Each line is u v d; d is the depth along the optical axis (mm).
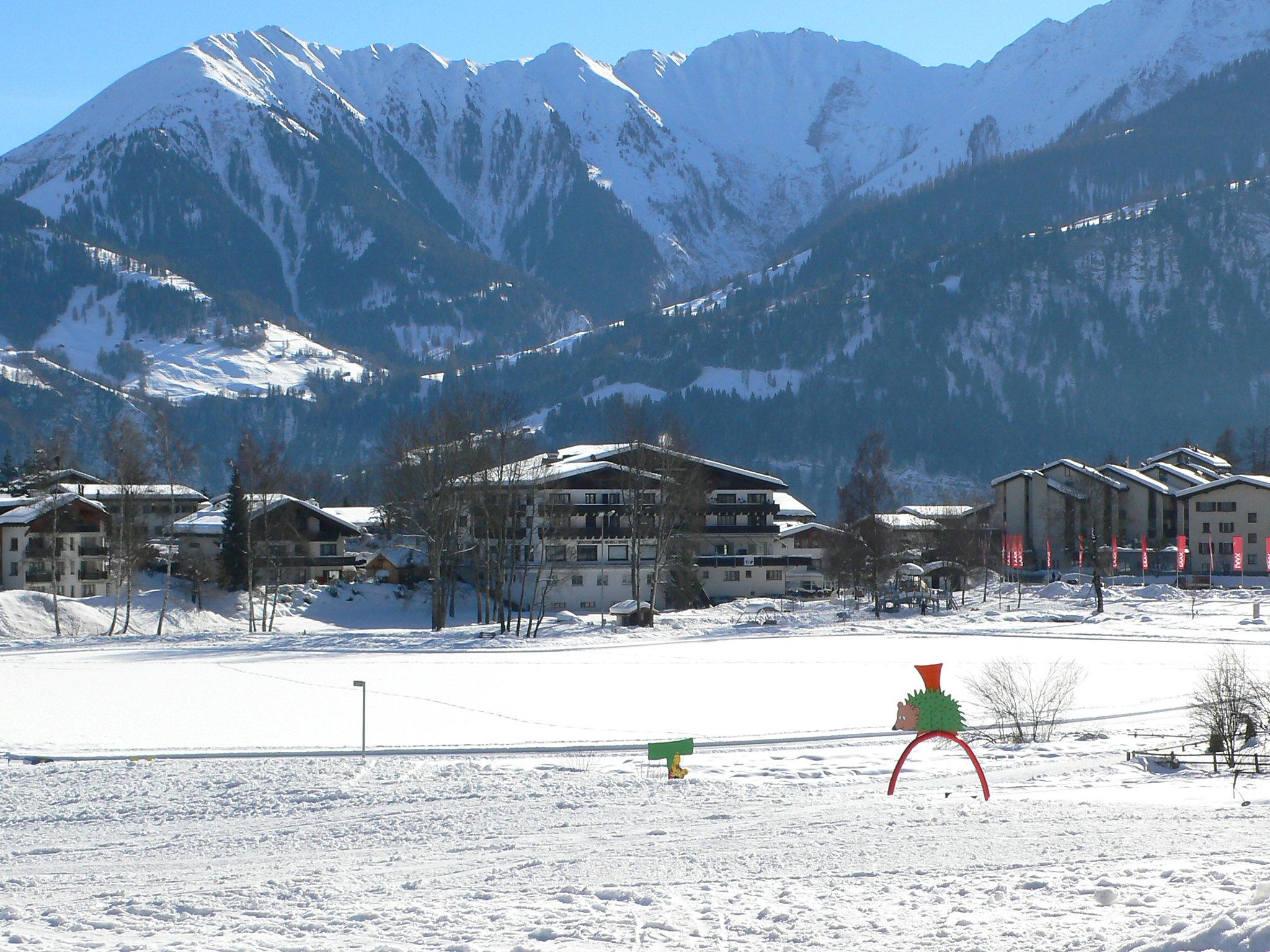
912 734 45062
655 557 105375
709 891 18781
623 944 15812
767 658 77875
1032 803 28016
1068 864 19422
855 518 132375
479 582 106938
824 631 98500
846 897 17828
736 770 36781
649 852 23203
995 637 93750
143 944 16625
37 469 159750
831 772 35906
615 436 137875
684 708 53969
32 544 116062
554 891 19469
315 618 109625
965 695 56562
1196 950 12773
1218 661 57531
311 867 23484
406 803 31766
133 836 28484
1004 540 159625
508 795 32281
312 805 31922
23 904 20094
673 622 102438
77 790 35375
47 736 47375
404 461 109000
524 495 114938
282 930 17422
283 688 62938
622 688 61812
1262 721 43312
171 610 106938
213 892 20656
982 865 19828
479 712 53500
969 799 29359
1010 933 15086
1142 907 15906
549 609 117812
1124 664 70938
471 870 22328
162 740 46219
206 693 61094
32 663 76812
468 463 99062
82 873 24016
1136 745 41156
